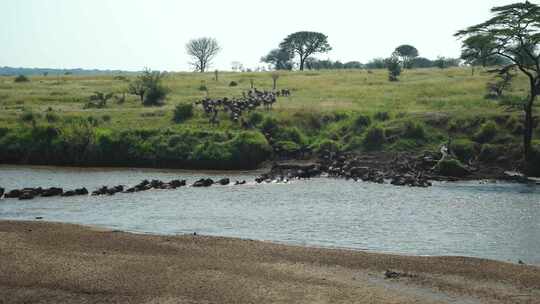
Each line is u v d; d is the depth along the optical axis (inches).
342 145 2295.8
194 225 1264.8
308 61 6082.7
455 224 1293.1
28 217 1323.8
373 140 2257.6
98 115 2539.4
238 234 1190.3
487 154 2121.1
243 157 2193.7
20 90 3376.0
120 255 986.7
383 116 2454.5
